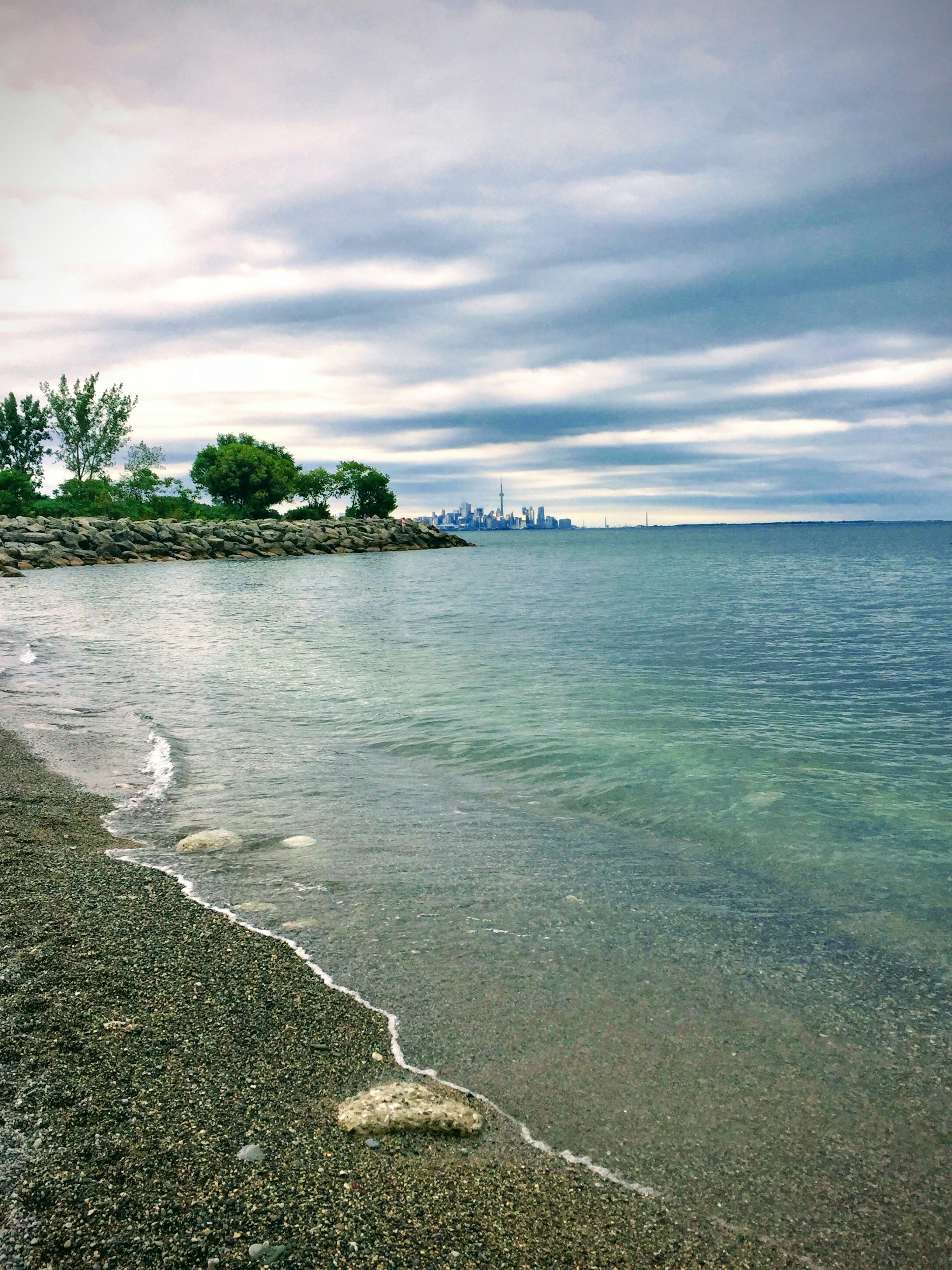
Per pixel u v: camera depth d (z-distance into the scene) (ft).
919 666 51.93
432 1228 8.95
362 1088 11.46
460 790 26.45
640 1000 14.01
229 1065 11.77
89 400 292.40
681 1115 11.11
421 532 359.87
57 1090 10.82
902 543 409.90
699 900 18.15
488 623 79.20
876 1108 11.31
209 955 15.17
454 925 16.79
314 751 31.40
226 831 22.27
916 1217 9.44
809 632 70.79
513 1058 12.33
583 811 24.43
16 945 15.19
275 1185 9.38
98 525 232.94
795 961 15.40
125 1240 8.41
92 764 29.53
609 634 69.97
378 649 60.44
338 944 15.84
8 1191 8.95
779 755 30.71
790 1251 8.93
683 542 477.77
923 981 14.73
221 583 144.97
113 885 18.48
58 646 62.59
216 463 349.61
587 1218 9.26
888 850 21.22
